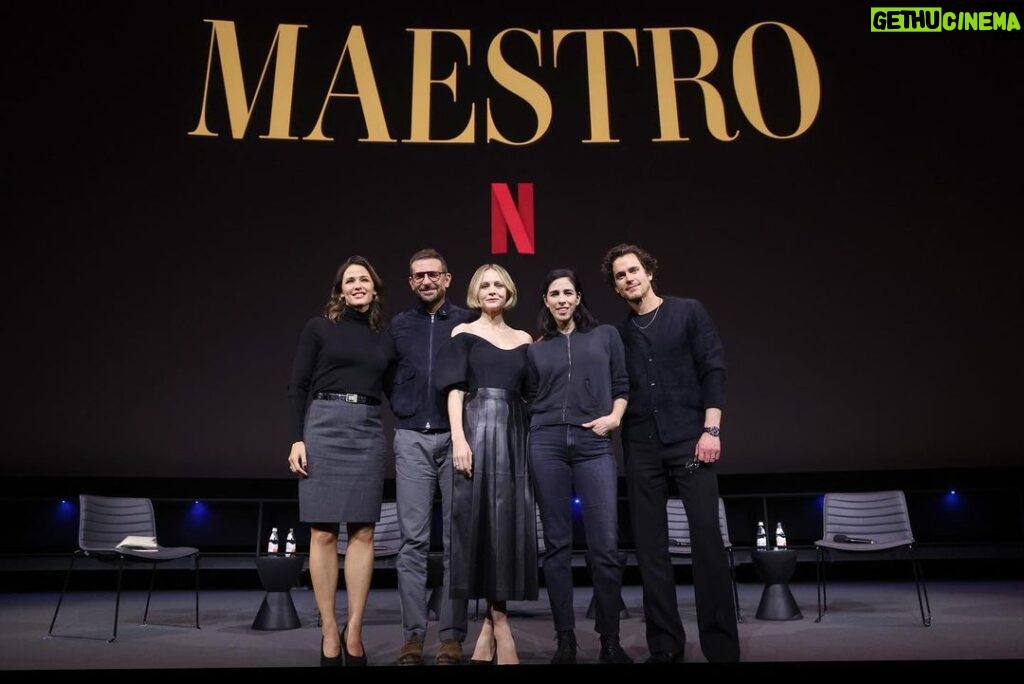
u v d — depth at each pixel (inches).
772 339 207.0
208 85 212.7
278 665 106.1
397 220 212.5
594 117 217.5
